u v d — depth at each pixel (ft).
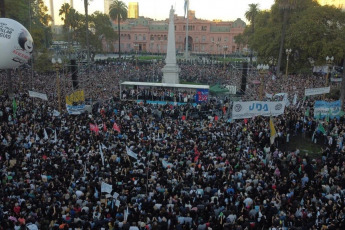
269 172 58.03
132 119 90.74
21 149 63.41
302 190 52.06
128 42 418.51
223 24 409.90
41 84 139.85
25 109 93.40
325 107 83.56
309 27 164.35
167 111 105.60
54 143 65.98
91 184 49.24
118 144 66.54
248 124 86.38
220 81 169.99
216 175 54.95
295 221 42.75
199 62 261.65
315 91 92.99
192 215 43.68
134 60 259.39
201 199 47.26
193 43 418.31
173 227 40.81
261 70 97.60
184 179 52.95
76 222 40.04
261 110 76.02
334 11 167.73
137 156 60.70
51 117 87.25
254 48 202.90
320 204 46.50
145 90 137.90
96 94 123.65
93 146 65.26
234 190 50.67
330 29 171.73
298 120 89.30
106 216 42.45
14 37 85.30
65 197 45.83
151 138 70.69
